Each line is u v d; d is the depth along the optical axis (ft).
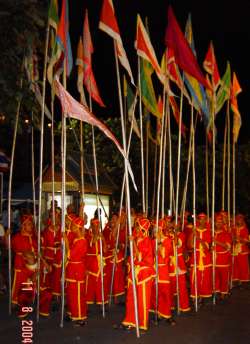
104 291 40.01
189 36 45.27
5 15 29.40
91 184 66.69
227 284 44.75
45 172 64.23
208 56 46.75
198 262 41.11
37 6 33.30
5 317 35.86
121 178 98.32
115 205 94.12
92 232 40.19
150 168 95.20
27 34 31.32
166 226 35.68
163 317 35.19
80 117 33.24
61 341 29.81
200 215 42.04
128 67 34.37
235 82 52.01
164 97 38.55
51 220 41.09
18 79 32.76
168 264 34.86
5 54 31.19
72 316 33.78
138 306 32.07
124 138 33.35
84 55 40.29
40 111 37.58
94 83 41.60
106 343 29.43
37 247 36.40
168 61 39.24
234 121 51.93
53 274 39.52
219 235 45.11
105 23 34.40
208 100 47.62
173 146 96.32
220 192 111.34
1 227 46.42
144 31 37.27
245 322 35.32
